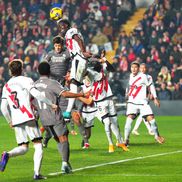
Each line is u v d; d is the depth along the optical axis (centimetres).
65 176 1656
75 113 2319
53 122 1681
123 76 4566
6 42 5078
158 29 4825
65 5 5194
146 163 1902
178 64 4584
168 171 1738
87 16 5153
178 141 2616
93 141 2625
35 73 4772
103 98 2205
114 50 5078
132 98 2397
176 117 4225
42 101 1650
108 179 1603
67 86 2341
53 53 2352
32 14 5203
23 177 1666
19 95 1631
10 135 2948
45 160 2003
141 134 2986
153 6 5019
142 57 4650
